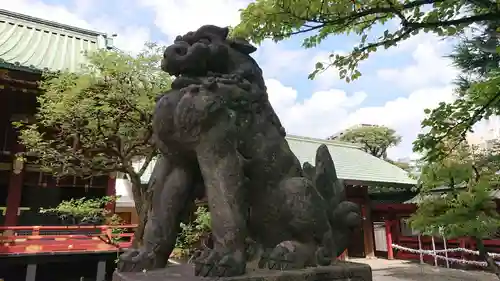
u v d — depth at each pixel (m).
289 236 2.31
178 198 2.32
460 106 4.34
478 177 5.49
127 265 2.16
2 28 14.14
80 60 13.51
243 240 2.06
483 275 12.16
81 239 10.96
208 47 2.43
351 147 20.12
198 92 2.27
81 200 10.02
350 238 2.56
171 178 2.37
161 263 2.24
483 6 3.43
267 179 2.36
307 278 2.01
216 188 2.10
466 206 5.27
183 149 2.30
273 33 3.58
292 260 2.11
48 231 12.05
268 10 3.35
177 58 2.42
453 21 3.24
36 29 15.07
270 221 2.34
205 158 2.17
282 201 2.31
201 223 8.42
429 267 14.12
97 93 8.22
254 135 2.39
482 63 6.76
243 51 2.65
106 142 8.59
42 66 11.51
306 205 2.27
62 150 9.59
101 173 9.19
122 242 11.09
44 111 8.76
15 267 10.84
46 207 12.69
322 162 2.67
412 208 15.74
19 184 11.62
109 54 8.23
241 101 2.37
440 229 5.89
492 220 5.09
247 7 3.40
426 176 5.97
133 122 8.77
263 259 2.19
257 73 2.64
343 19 3.38
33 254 9.83
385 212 17.27
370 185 15.41
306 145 18.64
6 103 11.07
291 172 2.47
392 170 17.88
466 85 6.77
